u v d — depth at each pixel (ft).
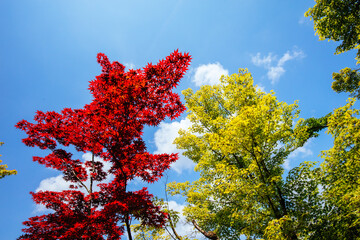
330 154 23.88
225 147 23.71
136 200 15.39
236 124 22.11
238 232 27.66
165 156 18.13
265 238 21.88
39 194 16.12
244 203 23.88
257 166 23.38
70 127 17.76
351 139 22.22
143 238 25.07
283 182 25.48
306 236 21.77
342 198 20.04
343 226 19.76
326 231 20.51
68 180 20.74
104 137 16.90
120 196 15.67
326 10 35.96
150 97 16.58
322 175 23.43
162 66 15.78
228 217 27.12
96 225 14.40
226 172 23.43
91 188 19.67
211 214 28.07
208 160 31.27
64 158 20.02
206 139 30.35
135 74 16.02
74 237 13.89
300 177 23.39
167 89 16.72
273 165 26.58
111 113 16.14
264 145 25.18
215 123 28.45
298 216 20.74
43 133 18.13
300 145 25.62
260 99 30.35
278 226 18.44
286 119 26.55
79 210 17.21
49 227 15.60
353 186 21.34
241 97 30.53
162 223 17.11
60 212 16.63
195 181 30.17
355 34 35.50
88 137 17.80
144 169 18.72
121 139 17.11
